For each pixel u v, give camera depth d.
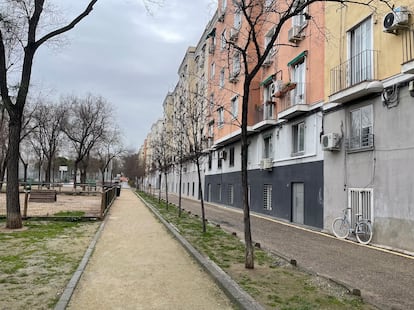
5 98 12.12
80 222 14.59
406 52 10.42
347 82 13.09
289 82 17.62
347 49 13.28
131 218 17.25
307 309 5.05
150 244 10.35
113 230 12.95
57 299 5.35
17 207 12.26
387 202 10.98
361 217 12.10
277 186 19.45
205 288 6.20
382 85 11.30
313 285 6.30
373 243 11.39
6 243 9.57
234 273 7.00
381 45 11.47
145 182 92.19
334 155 13.92
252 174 23.41
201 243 10.30
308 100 16.27
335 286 6.30
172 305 5.31
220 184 30.81
